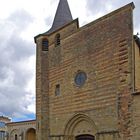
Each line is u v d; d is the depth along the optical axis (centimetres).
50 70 3547
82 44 3181
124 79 2681
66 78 3303
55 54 3519
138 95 2542
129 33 2731
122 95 2669
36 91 3606
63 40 3441
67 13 3988
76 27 3334
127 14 2778
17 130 6203
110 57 2852
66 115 3209
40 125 3428
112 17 2914
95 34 3055
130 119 2567
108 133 2725
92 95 2955
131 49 2689
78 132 3095
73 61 3253
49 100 3478
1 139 7469
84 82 3072
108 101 2784
